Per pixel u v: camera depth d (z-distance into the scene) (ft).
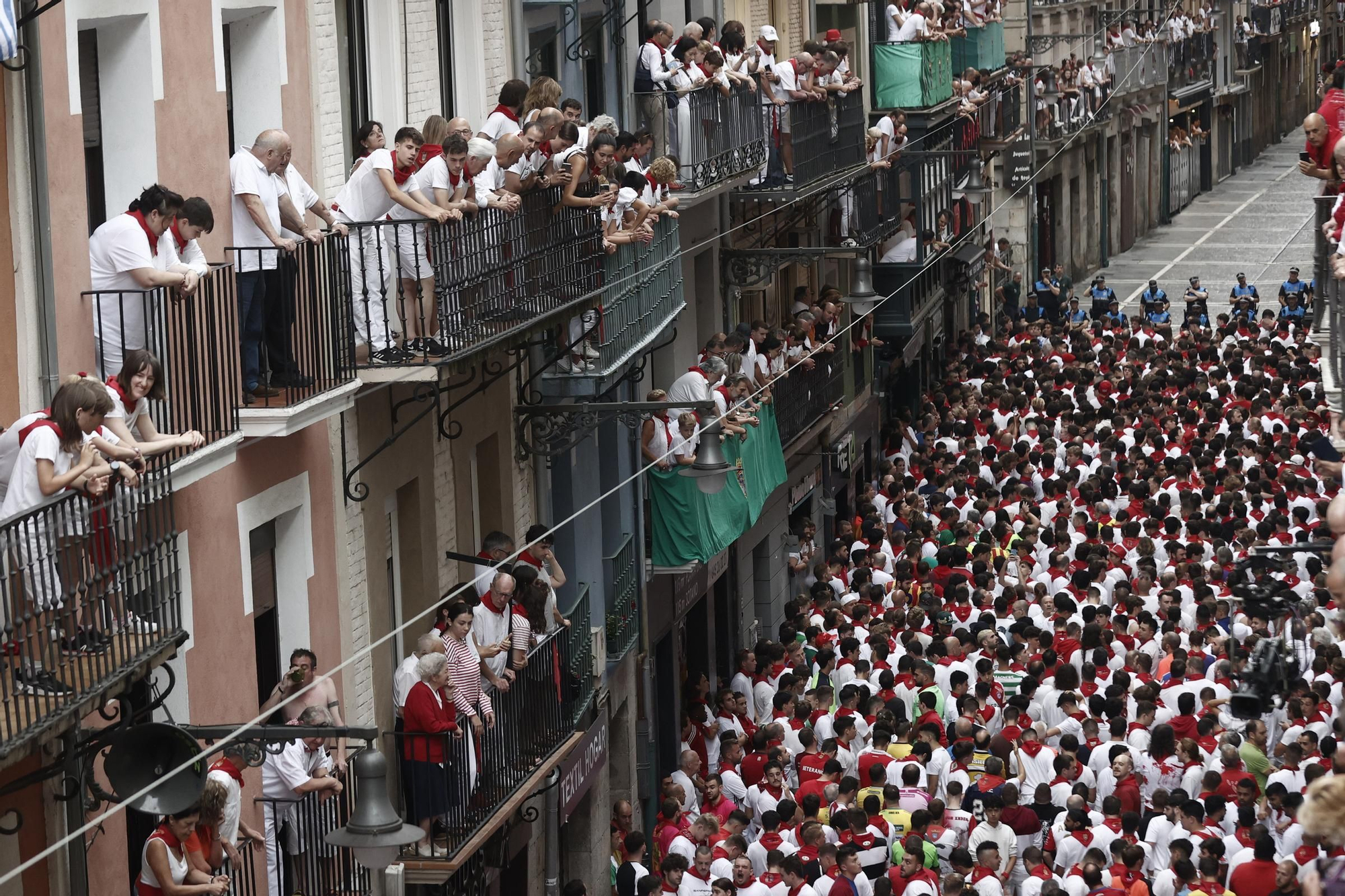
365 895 101.76
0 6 69.51
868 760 139.23
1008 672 155.22
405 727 106.63
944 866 128.77
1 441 71.10
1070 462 227.20
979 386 286.87
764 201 211.00
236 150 102.17
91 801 81.51
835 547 208.44
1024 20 400.47
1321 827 55.31
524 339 121.08
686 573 179.32
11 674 66.74
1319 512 187.83
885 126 243.60
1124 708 145.38
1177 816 127.85
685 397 162.81
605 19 160.04
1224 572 178.60
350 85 115.65
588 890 148.87
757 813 140.36
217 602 92.79
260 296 93.20
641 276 148.25
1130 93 499.10
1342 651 162.09
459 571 127.85
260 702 101.24
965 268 318.04
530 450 139.54
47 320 78.48
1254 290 362.74
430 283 107.76
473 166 109.70
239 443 94.79
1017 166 394.11
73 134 81.66
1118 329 339.77
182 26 91.20
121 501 72.95
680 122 167.32
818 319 222.07
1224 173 631.15
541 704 122.42
